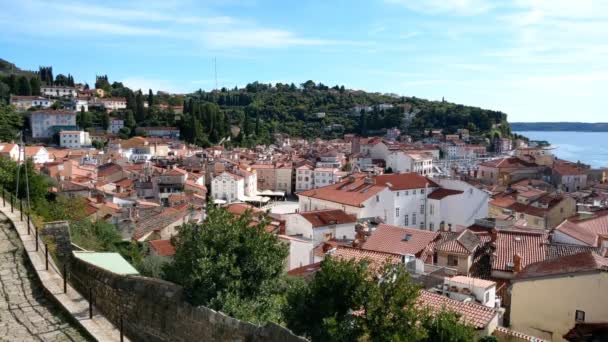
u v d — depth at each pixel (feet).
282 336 56.95
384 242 167.02
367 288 75.66
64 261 85.51
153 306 71.05
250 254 76.02
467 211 301.02
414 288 76.48
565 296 103.35
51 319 60.34
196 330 65.92
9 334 56.08
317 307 76.79
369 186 297.33
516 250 147.84
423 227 313.32
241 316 69.41
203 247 73.00
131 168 520.01
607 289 99.09
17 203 119.03
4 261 76.02
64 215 146.72
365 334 71.61
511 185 456.86
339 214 238.68
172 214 267.80
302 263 202.69
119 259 88.99
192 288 70.33
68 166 416.26
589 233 169.37
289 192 612.29
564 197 299.79
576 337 94.94
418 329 72.13
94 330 56.85
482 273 144.97
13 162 159.12
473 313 92.02
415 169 609.83
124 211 276.82
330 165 647.97
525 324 108.17
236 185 503.61
